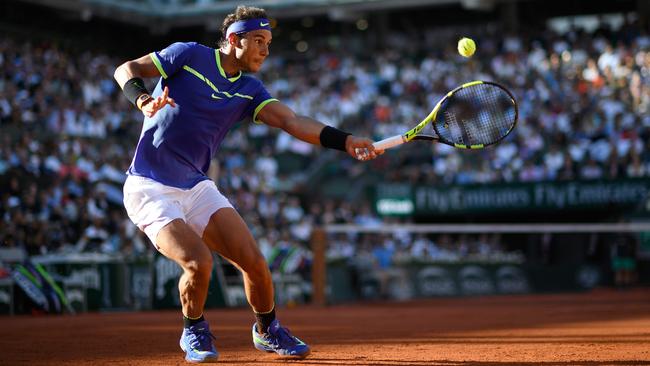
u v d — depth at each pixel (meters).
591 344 11.28
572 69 43.31
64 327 16.56
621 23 50.84
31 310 22.55
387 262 34.09
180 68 8.86
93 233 28.59
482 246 37.12
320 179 43.09
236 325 16.73
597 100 40.69
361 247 34.84
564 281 34.94
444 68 45.88
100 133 38.75
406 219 38.84
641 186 35.16
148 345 12.07
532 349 10.63
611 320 16.59
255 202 36.22
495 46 46.88
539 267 34.81
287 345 9.51
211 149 9.14
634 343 11.36
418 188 38.03
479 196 37.44
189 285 8.76
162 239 8.64
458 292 33.47
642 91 40.06
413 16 53.44
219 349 11.12
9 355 10.80
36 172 31.38
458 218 42.56
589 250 37.31
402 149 42.72
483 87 9.66
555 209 36.34
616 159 36.75
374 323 17.17
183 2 48.28
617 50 43.28
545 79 43.16
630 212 35.19
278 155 43.31
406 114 43.41
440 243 36.94
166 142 8.84
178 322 18.06
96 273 24.08
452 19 52.78
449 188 37.84
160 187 8.82
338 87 46.66
